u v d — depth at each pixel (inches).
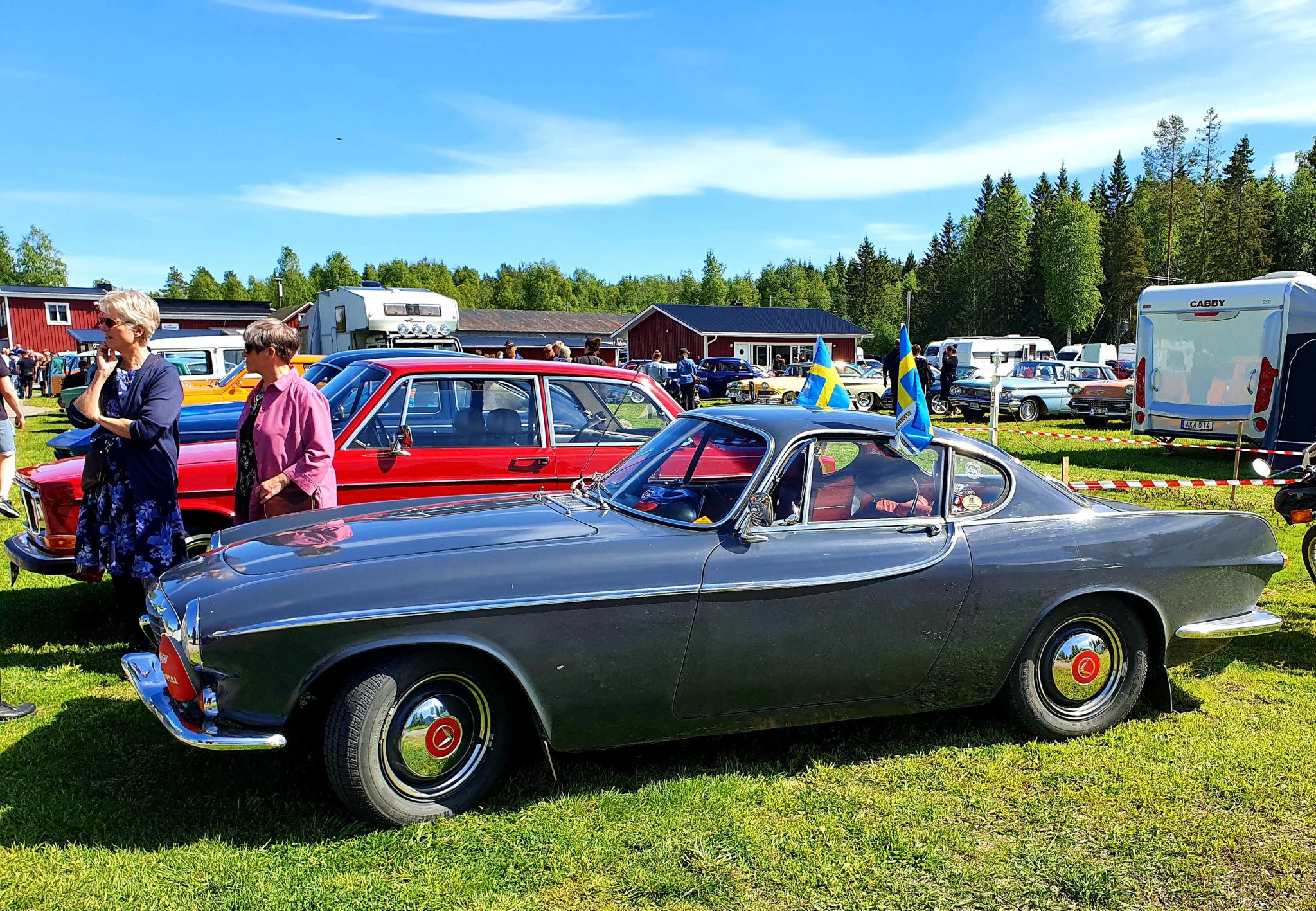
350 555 121.0
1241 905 105.2
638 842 115.1
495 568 118.2
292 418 158.6
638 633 121.1
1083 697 149.0
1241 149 3006.9
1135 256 2800.2
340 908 99.6
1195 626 151.2
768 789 129.5
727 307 1927.9
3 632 199.6
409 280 5004.9
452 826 116.4
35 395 1249.4
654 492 142.3
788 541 131.6
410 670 113.3
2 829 113.5
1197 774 136.2
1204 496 398.3
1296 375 490.0
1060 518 145.9
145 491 161.9
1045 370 867.4
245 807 120.2
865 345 3531.0
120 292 156.2
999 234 3134.8
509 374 216.7
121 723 148.7
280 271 5027.1
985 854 115.0
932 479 142.4
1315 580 235.3
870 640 132.6
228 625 107.9
